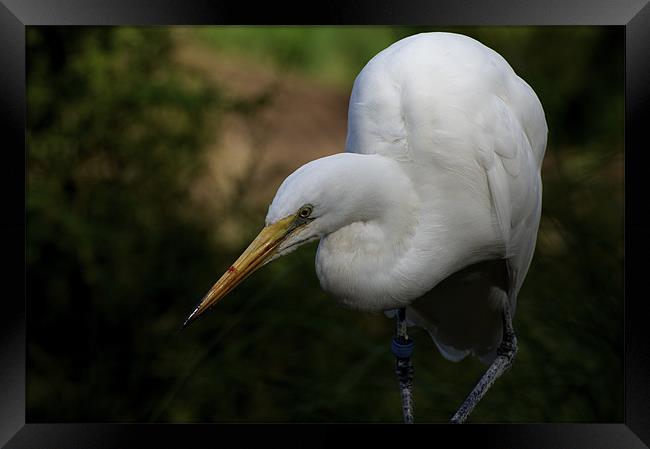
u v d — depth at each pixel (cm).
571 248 616
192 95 692
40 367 642
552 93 767
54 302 646
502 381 578
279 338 635
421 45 434
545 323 590
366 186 380
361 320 641
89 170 672
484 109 418
